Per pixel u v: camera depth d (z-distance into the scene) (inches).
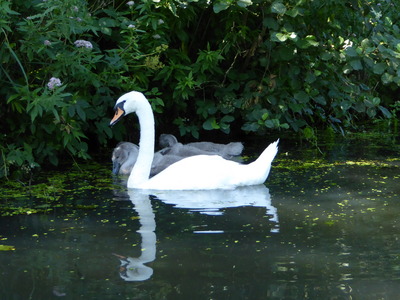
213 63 453.4
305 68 488.1
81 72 382.0
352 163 400.2
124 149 390.3
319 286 205.5
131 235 260.4
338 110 507.8
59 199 323.3
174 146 422.9
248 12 461.4
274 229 266.2
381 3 593.9
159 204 309.7
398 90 611.5
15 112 384.2
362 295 198.2
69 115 374.6
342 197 318.0
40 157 390.0
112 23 414.0
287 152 440.8
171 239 254.2
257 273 217.0
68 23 354.9
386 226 269.1
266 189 338.0
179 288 205.2
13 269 224.2
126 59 417.1
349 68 484.7
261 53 487.2
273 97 472.1
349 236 255.9
